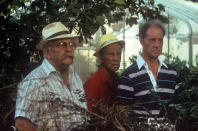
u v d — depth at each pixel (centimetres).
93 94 431
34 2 452
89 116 306
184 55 1375
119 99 429
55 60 376
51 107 312
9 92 303
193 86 439
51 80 364
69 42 379
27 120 337
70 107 312
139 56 440
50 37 374
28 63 478
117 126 291
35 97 344
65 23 464
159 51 439
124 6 519
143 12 533
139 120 307
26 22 450
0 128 316
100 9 459
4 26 448
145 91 427
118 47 446
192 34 1364
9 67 450
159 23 444
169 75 442
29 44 472
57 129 310
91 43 1338
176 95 443
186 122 370
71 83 387
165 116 336
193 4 1372
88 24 460
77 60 1338
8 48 458
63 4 471
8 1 426
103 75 443
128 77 429
